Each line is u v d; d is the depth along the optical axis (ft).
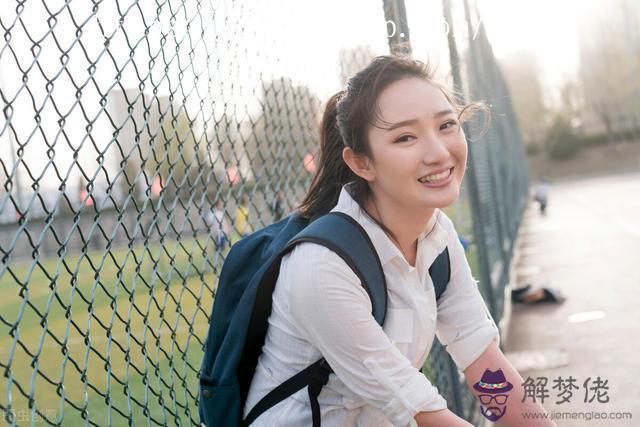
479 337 5.72
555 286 27.76
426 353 5.37
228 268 5.10
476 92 21.31
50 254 55.77
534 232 54.29
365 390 4.68
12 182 3.98
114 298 4.86
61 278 39.55
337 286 4.55
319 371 4.86
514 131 64.08
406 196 4.74
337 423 5.01
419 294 5.11
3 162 3.93
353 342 4.59
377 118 4.68
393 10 9.14
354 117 4.81
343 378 4.74
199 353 15.85
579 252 37.50
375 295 4.73
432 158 4.63
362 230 4.77
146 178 5.25
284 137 8.24
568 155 190.19
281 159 8.21
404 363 4.72
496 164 27.37
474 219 16.28
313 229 4.73
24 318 29.71
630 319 19.88
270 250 5.03
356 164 4.96
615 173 162.61
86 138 4.55
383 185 4.83
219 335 5.09
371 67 4.82
